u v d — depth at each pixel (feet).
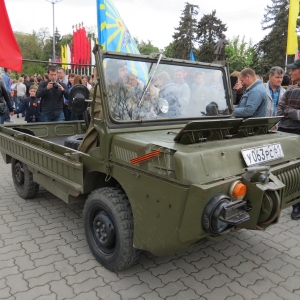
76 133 19.34
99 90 9.78
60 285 9.27
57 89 22.49
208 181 7.48
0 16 19.40
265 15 111.34
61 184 12.10
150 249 8.43
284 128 14.64
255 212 7.88
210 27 116.88
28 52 126.93
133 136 9.30
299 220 14.14
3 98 24.75
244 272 10.11
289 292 9.14
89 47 49.16
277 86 18.47
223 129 9.36
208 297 8.85
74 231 12.75
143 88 10.52
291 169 9.95
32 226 13.15
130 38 16.08
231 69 127.95
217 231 7.36
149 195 8.22
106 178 9.89
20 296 8.77
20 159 14.96
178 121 11.16
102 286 9.26
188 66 11.75
